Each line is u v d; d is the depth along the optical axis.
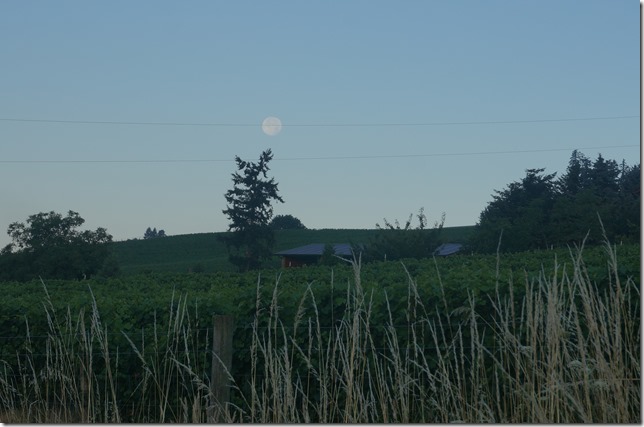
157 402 9.27
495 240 51.62
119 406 9.53
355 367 6.92
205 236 114.31
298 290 9.86
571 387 6.25
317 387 8.40
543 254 29.11
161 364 9.32
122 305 10.80
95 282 26.09
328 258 46.28
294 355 8.70
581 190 63.59
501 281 8.59
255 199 92.25
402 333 8.40
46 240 64.19
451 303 8.45
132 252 105.50
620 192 65.88
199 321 9.53
